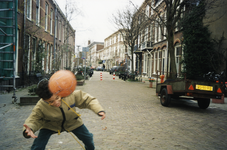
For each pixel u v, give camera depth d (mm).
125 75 22922
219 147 3664
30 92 8336
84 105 2266
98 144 3637
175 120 5641
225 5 13266
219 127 5000
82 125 2363
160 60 24000
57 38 24328
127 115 6152
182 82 6953
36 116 2014
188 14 13422
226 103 8844
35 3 15641
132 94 11164
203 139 4102
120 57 49344
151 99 9500
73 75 1436
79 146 3529
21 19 12773
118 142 3777
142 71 32406
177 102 9008
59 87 1361
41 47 15258
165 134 4367
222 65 13023
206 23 13750
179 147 3600
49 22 20234
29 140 3857
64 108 2076
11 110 6465
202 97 6766
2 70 10023
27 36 13953
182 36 16234
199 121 5566
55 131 2213
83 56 22922
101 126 4910
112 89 13469
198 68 13734
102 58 74500
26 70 13383
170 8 12602
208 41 13562
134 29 21812
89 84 16984
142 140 3934
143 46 28359
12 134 4207
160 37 23984
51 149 3373
